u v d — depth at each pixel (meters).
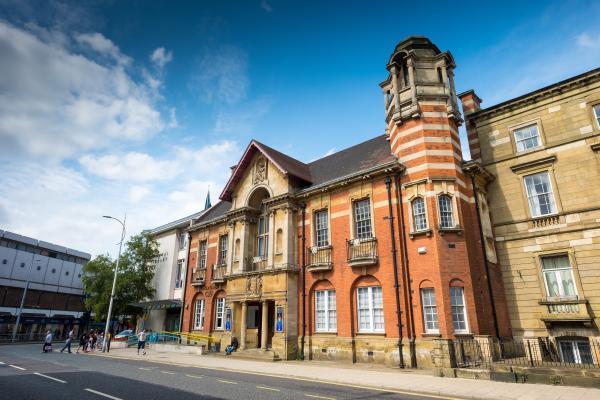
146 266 38.25
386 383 12.46
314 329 21.06
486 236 18.81
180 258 36.47
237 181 27.84
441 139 19.30
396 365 17.09
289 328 21.19
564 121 18.52
